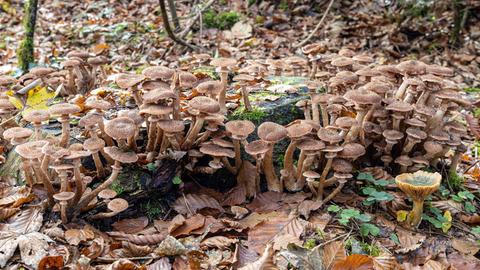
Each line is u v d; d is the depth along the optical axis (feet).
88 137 3.64
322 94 3.75
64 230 3.24
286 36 7.80
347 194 3.64
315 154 3.50
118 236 3.25
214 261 3.12
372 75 3.82
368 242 3.34
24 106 4.00
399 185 3.31
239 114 3.90
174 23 7.59
